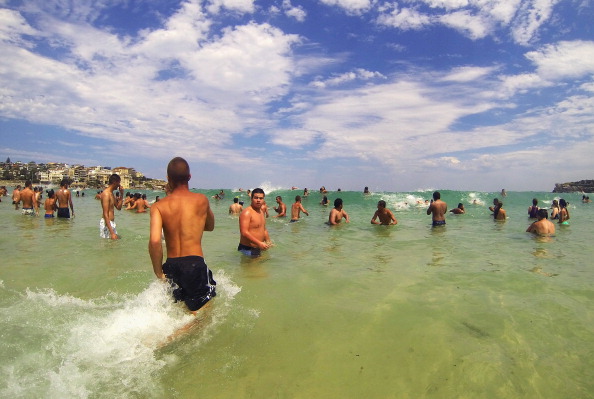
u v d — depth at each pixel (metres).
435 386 2.36
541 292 4.30
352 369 2.57
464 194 29.69
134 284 4.46
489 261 6.07
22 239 8.09
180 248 3.72
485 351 2.81
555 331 3.18
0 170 138.62
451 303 3.91
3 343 2.79
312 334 3.14
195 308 3.63
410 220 13.86
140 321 3.29
